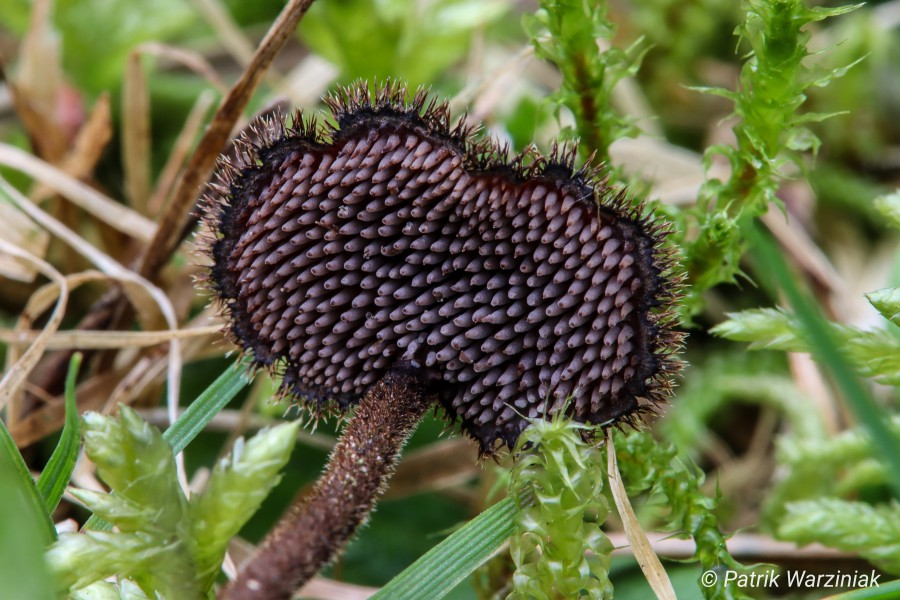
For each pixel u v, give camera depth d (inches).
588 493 3.6
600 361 3.6
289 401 3.7
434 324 3.6
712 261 3.9
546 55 3.9
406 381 3.6
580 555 3.6
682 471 3.8
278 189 3.6
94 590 3.6
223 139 4.1
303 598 3.9
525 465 3.6
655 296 3.5
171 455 3.5
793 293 3.4
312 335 3.6
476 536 3.7
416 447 4.3
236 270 3.7
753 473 4.4
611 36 3.9
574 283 3.5
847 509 4.0
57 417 4.1
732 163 3.9
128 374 4.2
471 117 4.4
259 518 4.2
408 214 3.6
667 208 4.0
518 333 3.6
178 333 4.0
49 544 3.6
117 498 3.6
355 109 3.6
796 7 3.7
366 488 3.5
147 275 4.2
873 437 3.4
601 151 4.0
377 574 4.2
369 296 3.6
